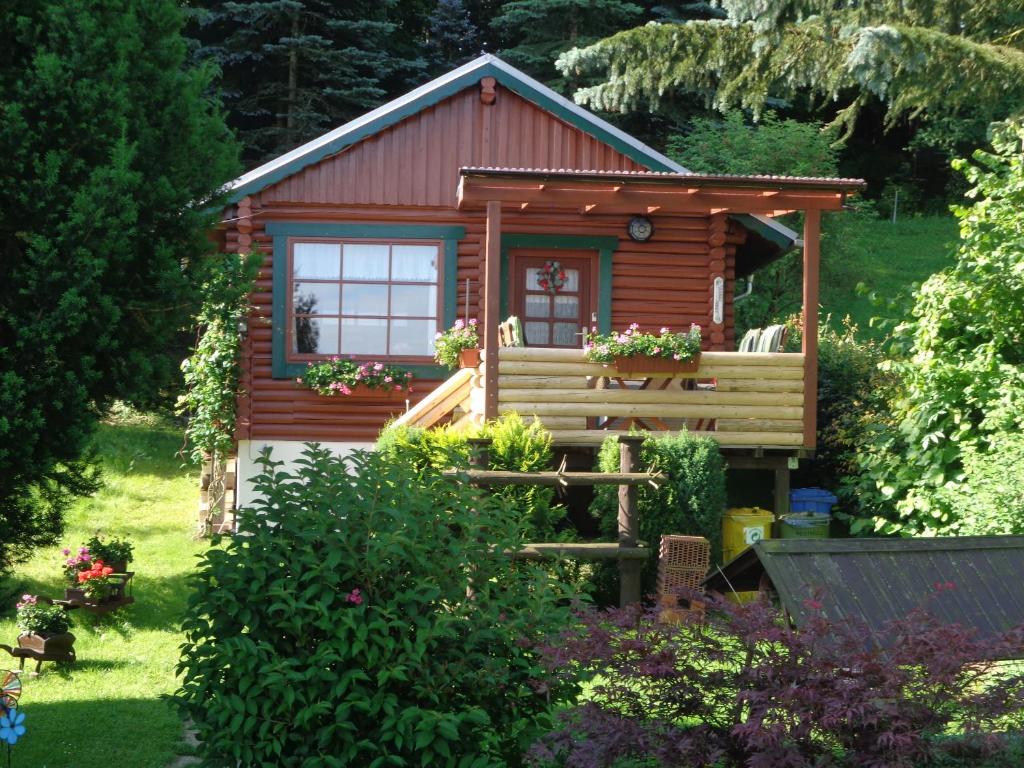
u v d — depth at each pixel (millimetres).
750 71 16047
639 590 9477
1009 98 19016
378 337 13711
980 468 9328
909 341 14906
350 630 5227
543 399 11398
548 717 5613
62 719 7352
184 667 5375
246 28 26859
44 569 11328
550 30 29406
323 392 13406
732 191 11625
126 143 6285
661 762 4230
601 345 11453
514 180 11242
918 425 10672
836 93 15977
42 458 6184
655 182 11312
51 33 6246
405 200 13617
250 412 13562
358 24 26969
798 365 11773
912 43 14336
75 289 5922
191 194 6812
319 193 13547
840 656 4203
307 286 13641
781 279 21734
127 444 17219
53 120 6184
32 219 6113
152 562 11836
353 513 5477
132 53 6539
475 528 5766
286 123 27406
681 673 4371
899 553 5734
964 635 4223
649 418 11812
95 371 6219
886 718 4066
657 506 10375
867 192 37406
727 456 12016
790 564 5512
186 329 7016
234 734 5152
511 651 5531
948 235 32812
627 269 13883
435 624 5277
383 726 5051
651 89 16797
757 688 4285
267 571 5273
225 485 13492
